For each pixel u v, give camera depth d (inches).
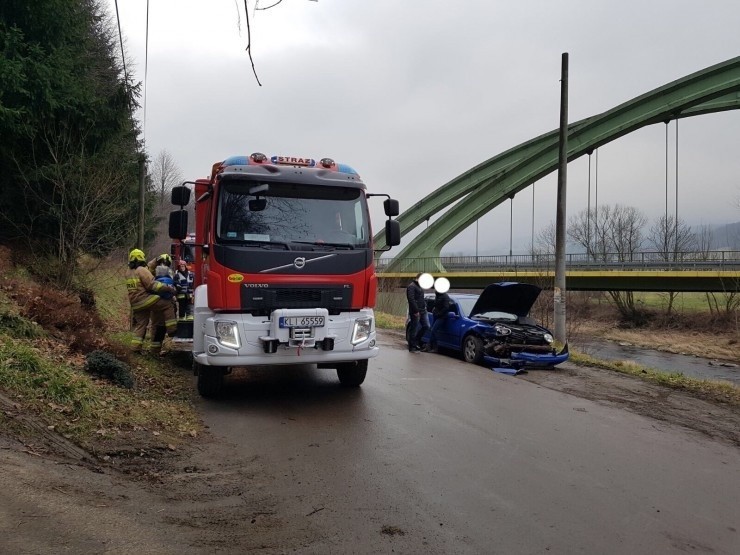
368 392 309.4
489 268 1813.5
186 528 141.5
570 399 320.2
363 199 287.6
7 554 111.3
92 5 728.3
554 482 188.9
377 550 136.9
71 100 466.6
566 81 533.6
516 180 2140.7
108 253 575.5
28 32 452.1
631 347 1299.2
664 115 1953.7
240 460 197.0
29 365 215.5
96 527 131.1
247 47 107.2
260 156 279.9
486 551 139.3
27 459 157.6
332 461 199.2
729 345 1273.4
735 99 1829.5
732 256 1379.2
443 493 174.9
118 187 535.2
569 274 1526.8
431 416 265.6
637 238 2329.0
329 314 273.3
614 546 145.3
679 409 310.8
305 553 133.7
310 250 266.8
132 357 333.7
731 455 229.8
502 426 254.7
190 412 253.0
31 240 488.4
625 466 208.8
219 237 258.4
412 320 472.7
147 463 184.1
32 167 466.0
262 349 259.1
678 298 1731.1
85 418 201.5
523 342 425.1
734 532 157.3
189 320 339.3
